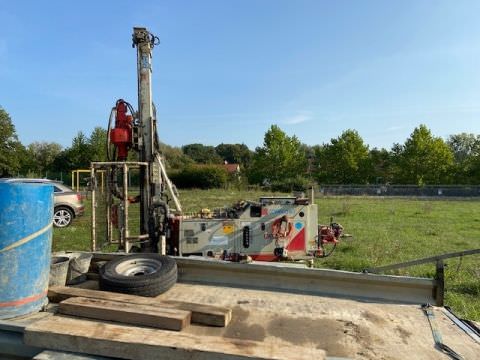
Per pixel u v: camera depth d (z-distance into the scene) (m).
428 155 46.00
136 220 14.98
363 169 49.12
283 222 6.86
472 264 8.76
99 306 2.47
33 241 2.57
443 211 22.20
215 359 1.97
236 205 7.56
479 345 2.34
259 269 3.29
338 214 19.84
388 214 20.02
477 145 47.59
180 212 7.27
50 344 2.16
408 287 3.01
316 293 3.16
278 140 49.47
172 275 3.19
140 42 7.03
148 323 2.36
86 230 13.30
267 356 1.94
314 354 1.98
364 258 9.27
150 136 7.01
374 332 2.48
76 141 50.84
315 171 51.16
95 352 2.10
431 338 2.41
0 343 2.32
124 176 6.47
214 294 3.11
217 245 6.81
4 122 55.19
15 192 2.49
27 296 2.54
